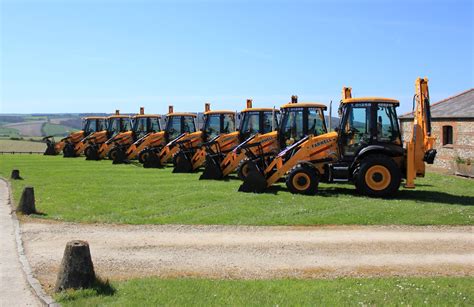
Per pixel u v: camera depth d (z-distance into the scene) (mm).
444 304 6605
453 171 21922
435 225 11477
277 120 20750
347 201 14375
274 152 17578
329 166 15781
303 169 15555
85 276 7211
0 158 33688
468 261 8789
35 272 8297
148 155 26000
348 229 11156
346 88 17516
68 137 36031
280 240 10227
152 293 7055
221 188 17062
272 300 6754
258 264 8695
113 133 34188
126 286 7379
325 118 17969
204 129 24797
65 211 13203
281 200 14508
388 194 15164
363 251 9422
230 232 10930
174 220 12023
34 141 60156
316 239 10289
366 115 15781
